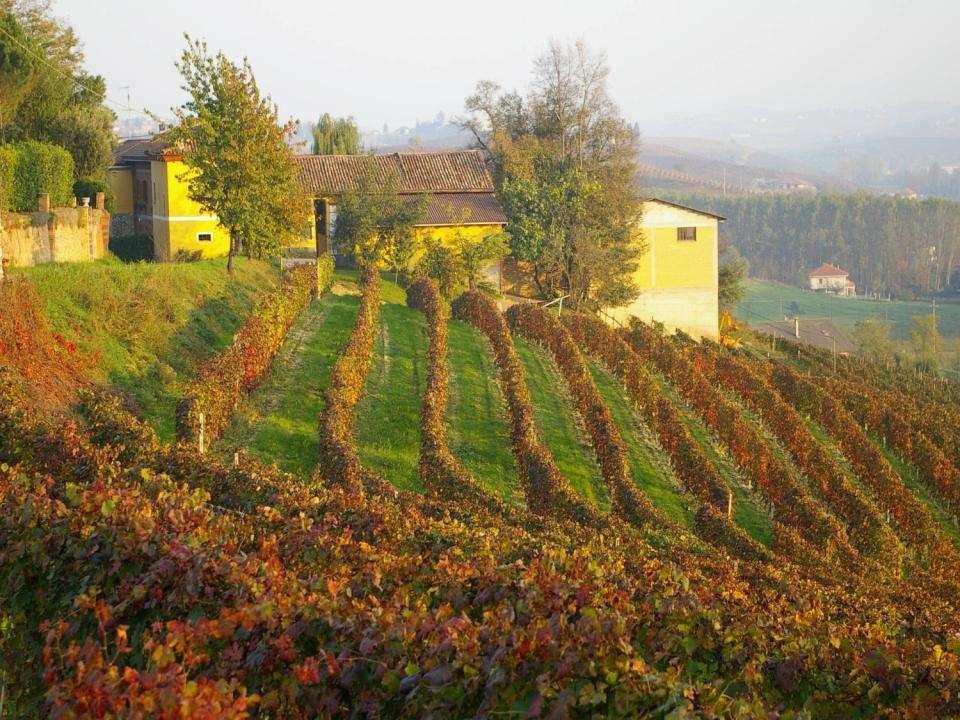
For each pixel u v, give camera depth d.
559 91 63.62
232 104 36.75
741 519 27.45
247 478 14.96
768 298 143.25
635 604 10.56
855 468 34.56
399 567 10.83
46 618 9.14
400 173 57.22
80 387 20.48
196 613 8.41
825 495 30.09
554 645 7.26
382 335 37.66
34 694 7.84
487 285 53.62
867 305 138.25
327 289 45.03
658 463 30.09
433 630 7.89
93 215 38.06
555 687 6.87
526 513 19.70
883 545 26.03
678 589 11.39
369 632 7.84
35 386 18.67
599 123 62.97
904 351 98.00
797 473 32.44
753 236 174.00
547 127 64.50
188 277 32.34
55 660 7.85
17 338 19.27
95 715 6.11
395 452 24.95
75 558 9.31
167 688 6.15
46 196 33.91
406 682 7.12
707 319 60.59
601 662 7.21
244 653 7.89
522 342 43.41
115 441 16.58
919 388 59.31
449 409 29.61
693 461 27.78
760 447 29.31
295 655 7.86
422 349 36.78
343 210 51.47
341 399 24.64
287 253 51.69
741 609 12.00
